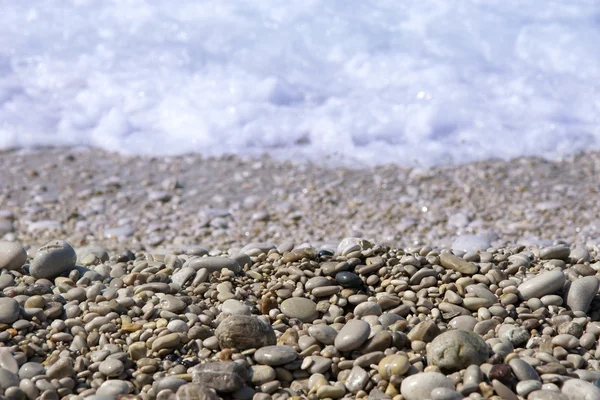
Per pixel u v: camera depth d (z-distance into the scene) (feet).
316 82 40.93
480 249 20.67
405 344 13.66
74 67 41.83
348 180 33.68
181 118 38.58
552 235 27.35
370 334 13.65
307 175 34.14
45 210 30.86
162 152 36.50
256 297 15.60
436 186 32.94
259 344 13.38
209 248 26.25
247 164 35.29
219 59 42.29
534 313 14.73
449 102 38.96
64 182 33.45
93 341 13.80
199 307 14.98
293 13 45.03
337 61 42.34
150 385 12.71
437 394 11.62
